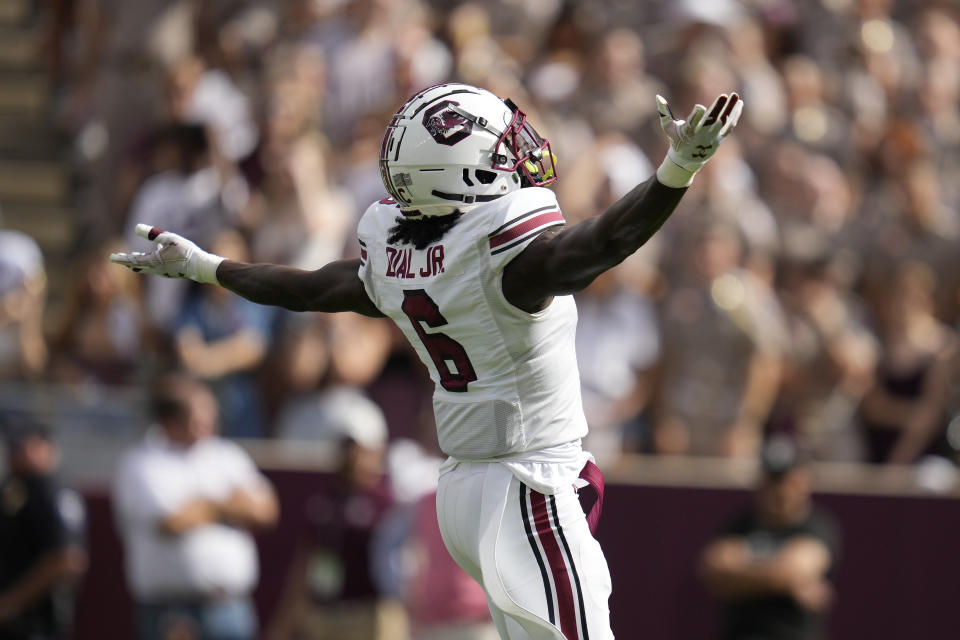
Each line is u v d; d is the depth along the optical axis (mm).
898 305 28062
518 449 10617
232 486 24562
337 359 26703
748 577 22797
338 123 30953
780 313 28125
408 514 23234
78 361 28609
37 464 23594
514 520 10570
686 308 26922
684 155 9031
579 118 29922
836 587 24984
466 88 10578
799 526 23234
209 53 34875
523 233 10070
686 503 25281
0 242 28500
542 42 33594
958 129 34844
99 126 35125
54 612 23891
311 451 26344
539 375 10539
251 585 25609
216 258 11914
